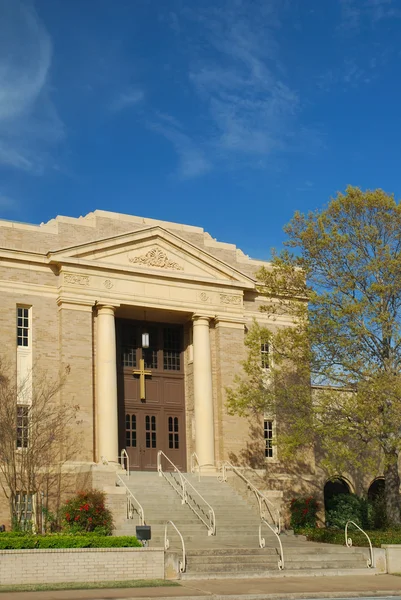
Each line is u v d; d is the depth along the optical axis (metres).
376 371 30.61
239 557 24.72
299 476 38.12
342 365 31.72
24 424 30.16
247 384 34.59
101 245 34.62
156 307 35.66
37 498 30.08
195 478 33.72
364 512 37.53
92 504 27.72
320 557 25.98
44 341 33.00
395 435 30.41
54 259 33.38
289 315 37.22
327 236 32.50
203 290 37.19
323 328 31.78
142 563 22.34
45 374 32.50
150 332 38.69
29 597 18.41
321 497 38.22
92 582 21.27
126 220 36.41
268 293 34.75
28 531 26.06
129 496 29.28
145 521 28.12
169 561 22.77
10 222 33.47
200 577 22.94
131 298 35.06
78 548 21.86
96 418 33.31
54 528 29.47
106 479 30.05
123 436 36.50
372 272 31.95
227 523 29.62
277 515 31.67
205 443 35.91
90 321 33.88
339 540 30.00
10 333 32.31
